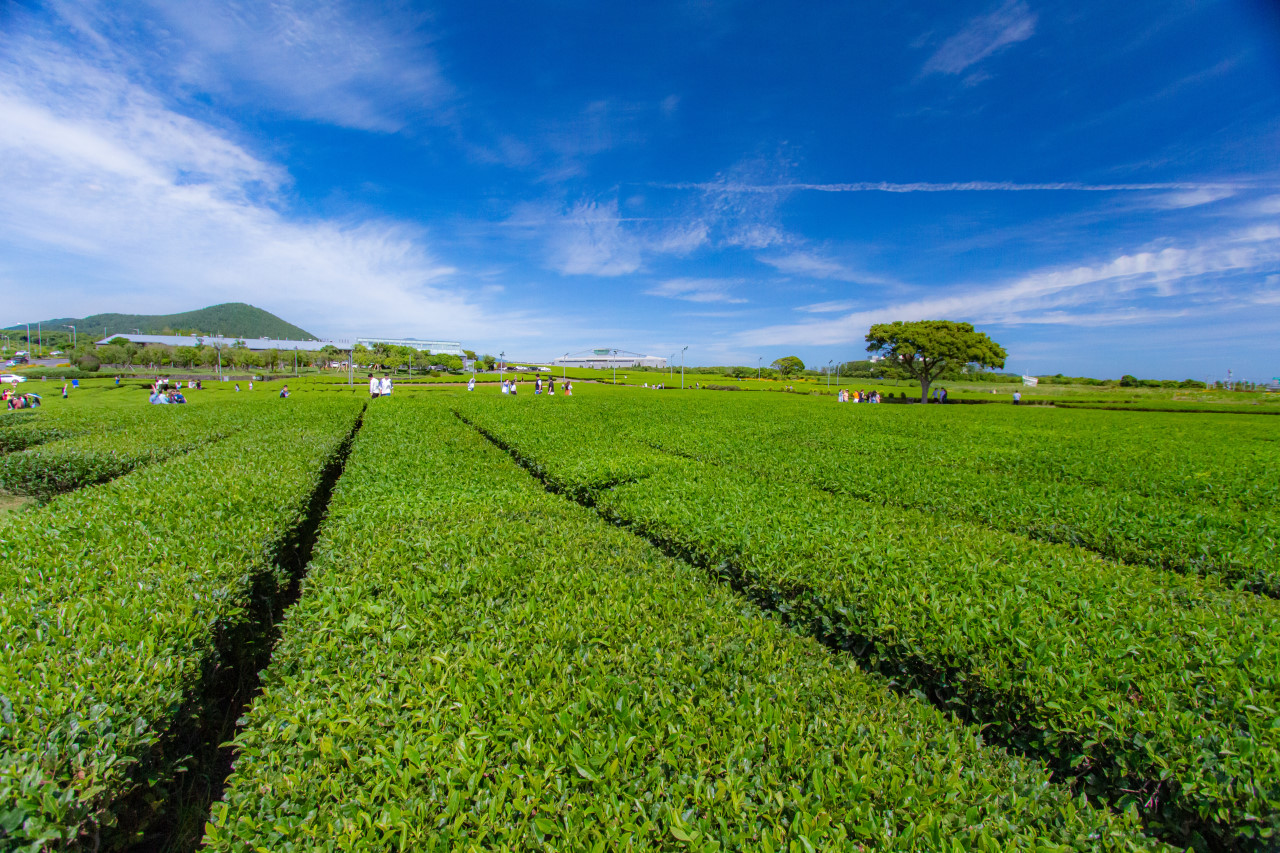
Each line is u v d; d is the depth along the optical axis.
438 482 10.91
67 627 4.38
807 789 3.12
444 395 49.44
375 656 4.14
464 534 7.04
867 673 4.79
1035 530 8.99
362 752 3.29
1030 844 2.86
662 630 4.68
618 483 11.02
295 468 11.10
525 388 72.88
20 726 3.28
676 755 3.26
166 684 3.90
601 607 5.10
